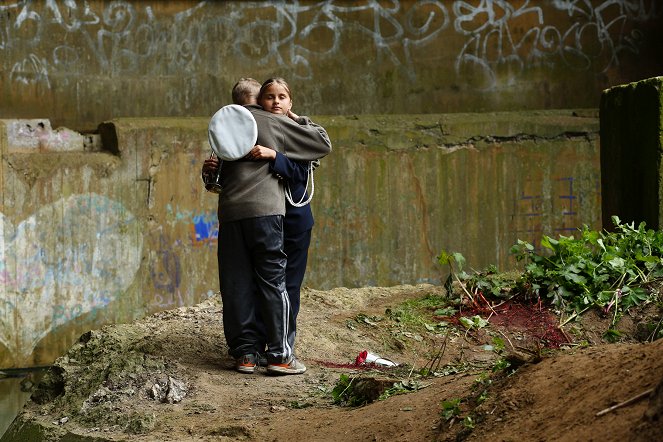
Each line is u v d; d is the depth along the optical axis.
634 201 8.89
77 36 14.50
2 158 13.22
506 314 8.25
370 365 7.59
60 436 6.43
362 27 15.44
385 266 14.76
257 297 7.40
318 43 15.30
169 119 14.36
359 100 15.43
